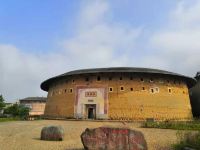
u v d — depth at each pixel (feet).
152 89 167.32
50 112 189.57
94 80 170.09
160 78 171.73
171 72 180.04
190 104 195.72
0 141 62.69
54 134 65.87
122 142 49.29
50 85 204.03
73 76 176.65
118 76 167.84
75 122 132.16
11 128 93.20
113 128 50.08
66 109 174.19
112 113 160.86
